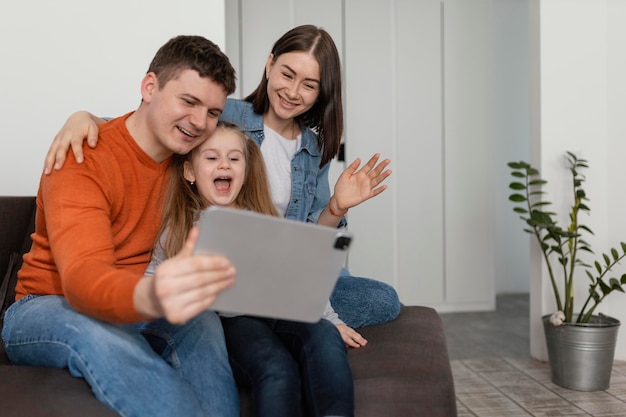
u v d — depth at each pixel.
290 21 4.01
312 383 1.27
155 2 2.47
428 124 4.21
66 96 2.41
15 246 1.92
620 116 3.00
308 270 1.14
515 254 5.07
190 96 1.29
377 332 1.69
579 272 3.08
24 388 1.14
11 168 2.38
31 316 1.29
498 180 5.01
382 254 4.22
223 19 2.51
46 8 2.39
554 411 2.44
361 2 4.09
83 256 1.14
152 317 1.02
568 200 3.07
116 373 1.15
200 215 1.53
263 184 1.69
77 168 1.28
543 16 3.03
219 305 1.08
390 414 1.32
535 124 3.11
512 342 3.50
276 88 1.81
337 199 1.77
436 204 4.25
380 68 4.14
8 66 2.37
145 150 1.40
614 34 3.00
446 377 1.37
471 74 4.23
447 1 4.18
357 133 4.14
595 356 2.65
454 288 4.30
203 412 1.20
